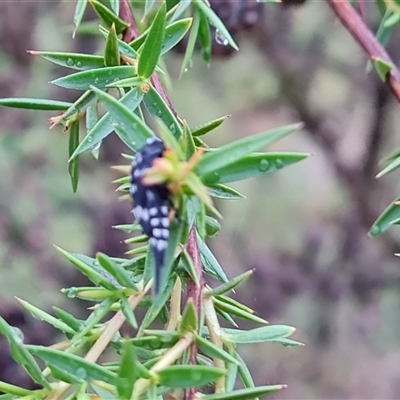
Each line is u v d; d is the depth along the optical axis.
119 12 0.11
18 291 0.21
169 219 0.08
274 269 0.28
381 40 0.11
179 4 0.11
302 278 0.28
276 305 0.28
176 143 0.08
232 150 0.07
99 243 0.23
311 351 0.29
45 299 0.21
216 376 0.08
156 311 0.08
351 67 0.26
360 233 0.27
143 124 0.08
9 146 0.23
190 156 0.08
